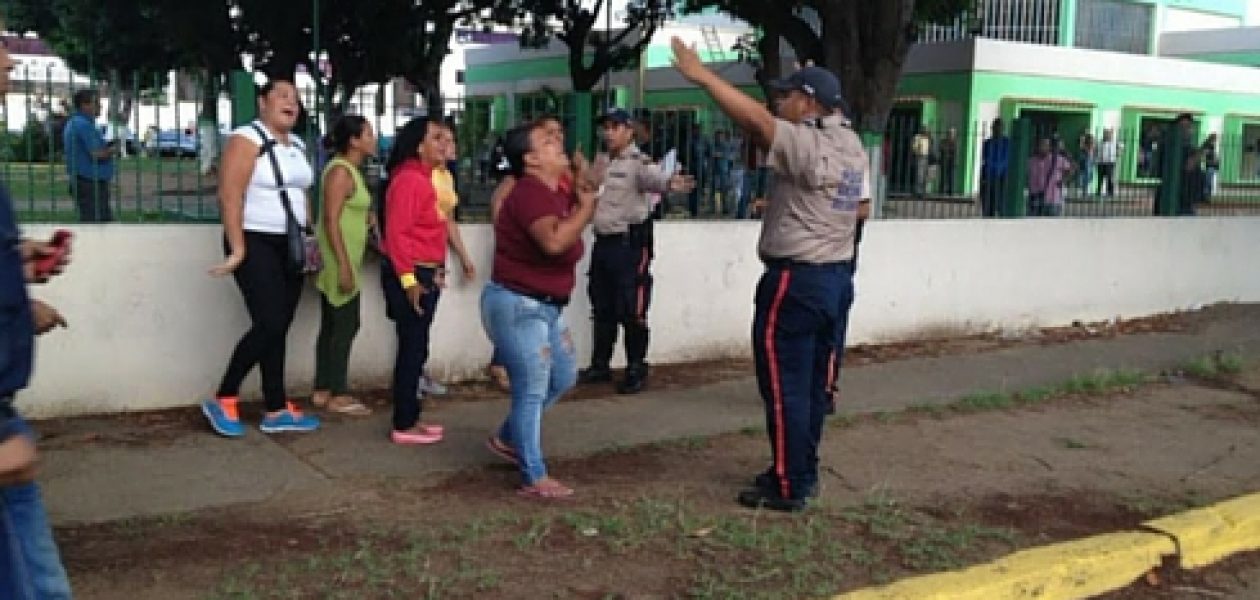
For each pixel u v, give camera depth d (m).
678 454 6.04
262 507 4.94
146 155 6.41
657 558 4.51
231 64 22.09
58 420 6.19
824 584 4.32
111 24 22.92
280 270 5.88
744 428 6.59
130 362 6.37
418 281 5.86
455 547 4.50
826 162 4.77
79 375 6.24
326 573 4.20
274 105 5.76
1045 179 10.59
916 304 9.66
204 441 5.91
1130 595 4.71
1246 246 12.52
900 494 5.50
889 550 4.72
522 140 4.94
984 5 34.38
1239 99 33.03
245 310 6.66
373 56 23.58
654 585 4.25
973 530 4.97
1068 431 6.89
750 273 8.68
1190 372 8.74
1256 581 4.92
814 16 28.56
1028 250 10.36
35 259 3.05
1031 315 10.50
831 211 4.86
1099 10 38.12
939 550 4.71
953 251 9.81
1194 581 4.89
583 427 6.54
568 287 5.12
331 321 6.50
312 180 6.21
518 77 37.69
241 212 5.66
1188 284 11.91
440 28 25.14
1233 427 7.14
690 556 4.54
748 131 4.76
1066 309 10.76
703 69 4.59
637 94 30.69
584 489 5.36
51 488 5.08
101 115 6.31
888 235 9.36
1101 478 5.94
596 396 7.34
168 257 6.41
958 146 10.08
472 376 7.56
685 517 4.96
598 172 4.99
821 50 17.94
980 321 10.12
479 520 4.82
